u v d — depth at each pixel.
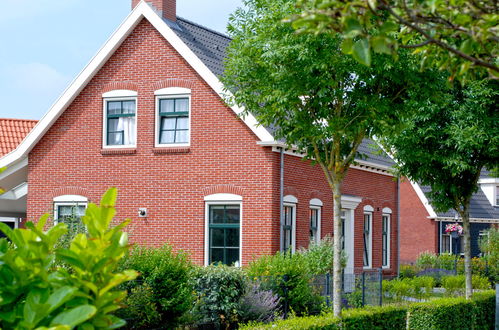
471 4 5.38
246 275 16.36
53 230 4.54
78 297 4.14
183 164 21.58
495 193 46.50
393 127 12.36
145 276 14.12
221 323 15.70
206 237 21.16
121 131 22.50
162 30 21.84
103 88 22.69
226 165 21.06
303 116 12.18
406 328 14.24
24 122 27.62
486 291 18.53
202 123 21.45
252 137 20.80
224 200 21.02
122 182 22.22
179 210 21.50
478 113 15.95
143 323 13.68
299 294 17.25
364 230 27.14
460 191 17.50
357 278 18.50
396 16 5.06
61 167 22.97
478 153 17.11
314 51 11.09
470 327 16.36
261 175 20.64
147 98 22.16
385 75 11.41
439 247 41.47
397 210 29.84
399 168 17.92
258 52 12.39
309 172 22.77
